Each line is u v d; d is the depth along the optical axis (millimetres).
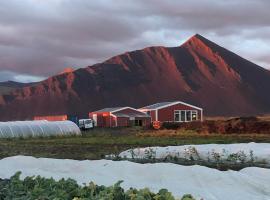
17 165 15602
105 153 21766
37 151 24281
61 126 48250
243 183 11680
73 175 13742
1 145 30062
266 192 11328
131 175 13008
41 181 9148
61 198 7664
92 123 72500
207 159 17703
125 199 7477
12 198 8172
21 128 45562
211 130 47656
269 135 41625
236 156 16750
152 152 18438
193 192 11023
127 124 82188
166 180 12211
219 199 10469
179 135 42312
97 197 7566
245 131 46406
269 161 16812
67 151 23797
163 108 80000
